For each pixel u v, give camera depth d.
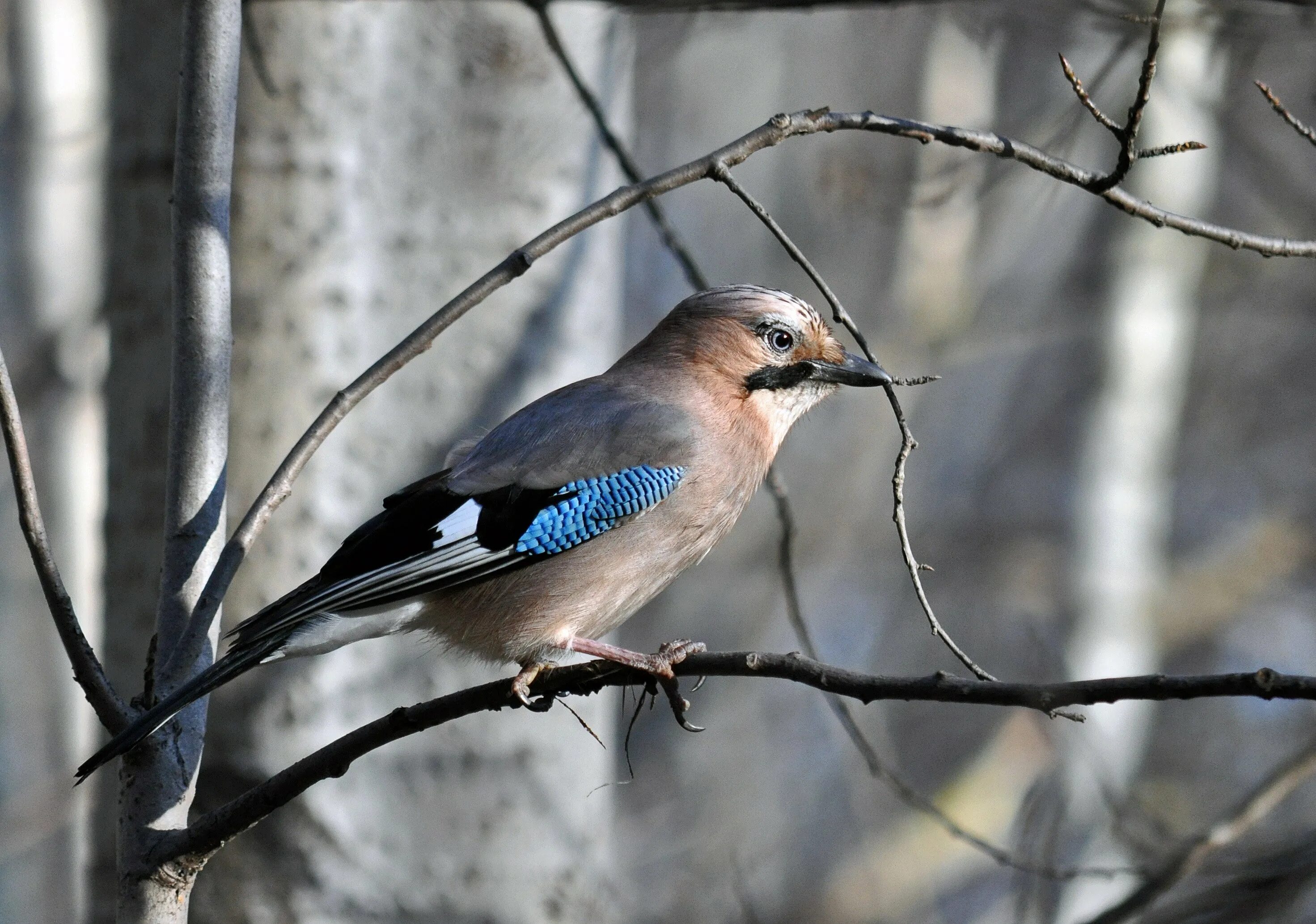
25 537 6.13
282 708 9.45
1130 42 10.65
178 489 6.57
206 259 6.63
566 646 8.44
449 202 9.80
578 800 10.07
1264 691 5.32
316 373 9.57
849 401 24.78
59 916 15.52
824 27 25.97
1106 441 19.14
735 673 6.26
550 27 9.16
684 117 26.86
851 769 21.02
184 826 6.44
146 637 9.40
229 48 6.73
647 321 27.00
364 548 7.90
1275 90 18.59
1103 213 21.00
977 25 12.53
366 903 9.53
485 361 9.86
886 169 15.17
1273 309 22.41
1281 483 25.97
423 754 9.70
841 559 24.70
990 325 22.95
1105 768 13.28
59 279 15.83
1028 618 19.00
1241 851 10.01
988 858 19.75
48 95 16.00
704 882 19.31
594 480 8.47
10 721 14.74
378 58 9.70
